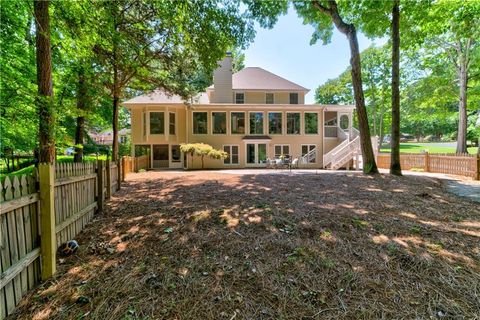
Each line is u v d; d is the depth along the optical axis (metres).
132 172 12.61
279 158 17.28
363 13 9.62
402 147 29.73
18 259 2.02
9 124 5.15
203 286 2.17
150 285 2.20
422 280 2.16
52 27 5.50
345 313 1.82
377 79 26.17
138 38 8.55
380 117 28.25
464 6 9.34
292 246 2.84
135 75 9.77
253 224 3.56
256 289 2.12
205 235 3.23
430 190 5.99
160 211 4.39
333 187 6.37
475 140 30.22
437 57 17.84
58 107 4.93
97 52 8.00
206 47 7.60
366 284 2.13
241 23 7.77
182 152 16.89
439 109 19.48
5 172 9.73
